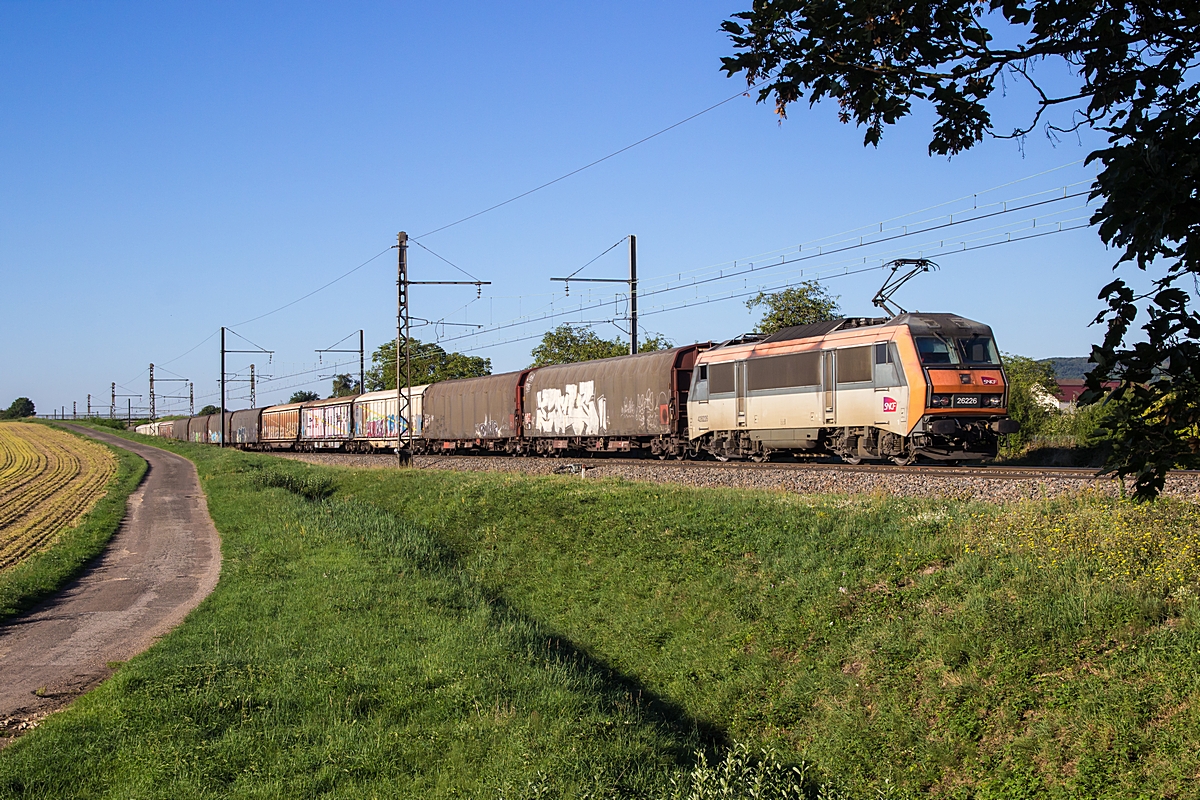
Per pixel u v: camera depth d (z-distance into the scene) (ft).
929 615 37.81
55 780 25.39
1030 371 159.63
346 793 24.99
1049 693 30.96
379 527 72.08
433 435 158.20
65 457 227.20
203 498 115.75
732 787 28.27
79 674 37.01
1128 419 13.56
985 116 14.83
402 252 129.39
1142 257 12.50
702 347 102.32
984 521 45.16
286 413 235.20
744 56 14.84
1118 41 13.39
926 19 14.15
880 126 15.29
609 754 28.35
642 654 46.06
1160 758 26.61
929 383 71.31
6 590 52.65
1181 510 40.27
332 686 32.81
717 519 58.08
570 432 120.16
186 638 40.42
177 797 24.29
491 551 66.59
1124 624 31.76
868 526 49.80
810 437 83.25
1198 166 11.47
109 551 72.79
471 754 27.55
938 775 30.89
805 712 36.99
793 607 43.68
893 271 80.33
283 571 55.83
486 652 37.35
